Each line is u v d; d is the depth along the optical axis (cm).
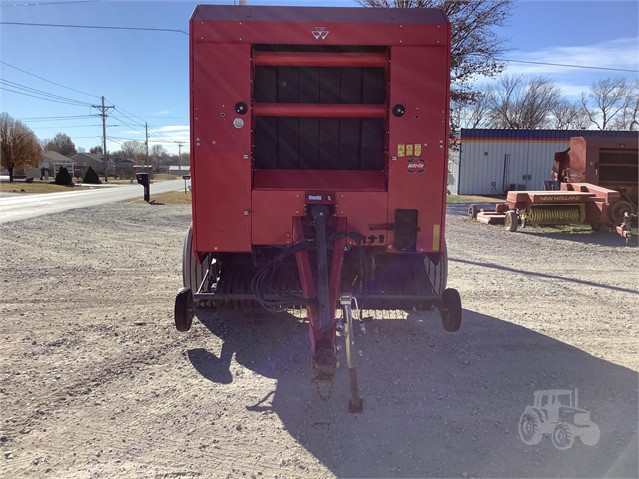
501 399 386
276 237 459
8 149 5359
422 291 503
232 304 514
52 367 434
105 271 831
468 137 3109
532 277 828
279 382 414
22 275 793
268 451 315
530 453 314
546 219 1384
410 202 460
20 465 295
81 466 295
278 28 437
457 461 306
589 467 300
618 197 1338
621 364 456
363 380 418
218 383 411
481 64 2244
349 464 302
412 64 446
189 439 327
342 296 362
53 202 2481
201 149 447
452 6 2012
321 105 479
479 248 1140
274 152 496
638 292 729
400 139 453
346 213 459
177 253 1015
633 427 346
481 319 588
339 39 440
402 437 332
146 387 400
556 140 3136
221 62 440
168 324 555
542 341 515
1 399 374
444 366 448
